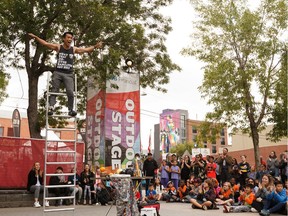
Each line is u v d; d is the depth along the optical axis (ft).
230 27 65.26
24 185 45.47
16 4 43.96
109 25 49.67
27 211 37.93
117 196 26.40
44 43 27.78
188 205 44.45
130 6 55.01
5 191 43.11
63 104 62.44
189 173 53.83
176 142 267.59
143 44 55.62
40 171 45.47
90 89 55.11
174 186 53.16
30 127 52.54
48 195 44.47
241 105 64.23
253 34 64.44
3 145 44.80
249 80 62.95
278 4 63.41
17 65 55.36
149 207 30.63
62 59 28.02
